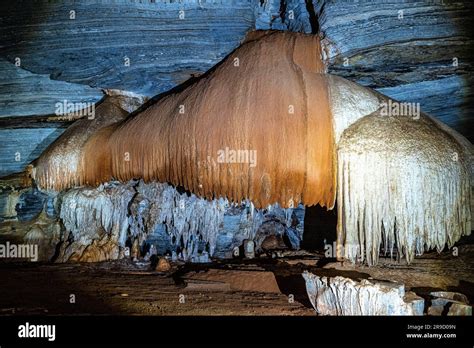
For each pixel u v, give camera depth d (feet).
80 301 18.21
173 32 22.24
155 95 28.78
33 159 32.71
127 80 26.27
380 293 13.56
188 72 25.03
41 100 28.91
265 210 32.12
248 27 22.03
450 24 18.48
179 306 17.52
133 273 25.25
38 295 19.33
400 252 18.70
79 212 28.40
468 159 19.89
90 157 25.86
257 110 19.72
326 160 19.26
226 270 22.75
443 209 18.52
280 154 19.27
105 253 28.53
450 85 22.77
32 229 31.01
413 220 18.34
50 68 25.50
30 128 31.76
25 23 22.48
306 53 20.99
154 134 22.70
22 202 33.68
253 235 32.17
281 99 19.67
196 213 29.66
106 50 23.41
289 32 22.02
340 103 19.77
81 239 28.94
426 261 20.74
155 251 30.09
